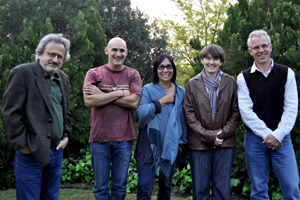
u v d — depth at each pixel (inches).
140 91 118.7
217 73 116.0
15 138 86.4
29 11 208.1
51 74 96.7
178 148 116.3
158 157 112.6
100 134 112.4
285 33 149.6
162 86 121.2
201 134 107.4
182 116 117.3
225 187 109.4
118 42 115.6
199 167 110.7
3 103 87.4
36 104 89.6
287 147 107.0
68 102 106.4
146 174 112.8
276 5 159.0
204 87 112.6
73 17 233.0
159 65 117.0
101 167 112.3
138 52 389.4
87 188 188.1
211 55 110.8
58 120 96.7
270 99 107.0
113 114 113.0
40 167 92.5
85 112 222.1
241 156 154.0
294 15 150.9
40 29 200.8
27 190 90.3
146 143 115.6
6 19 201.2
